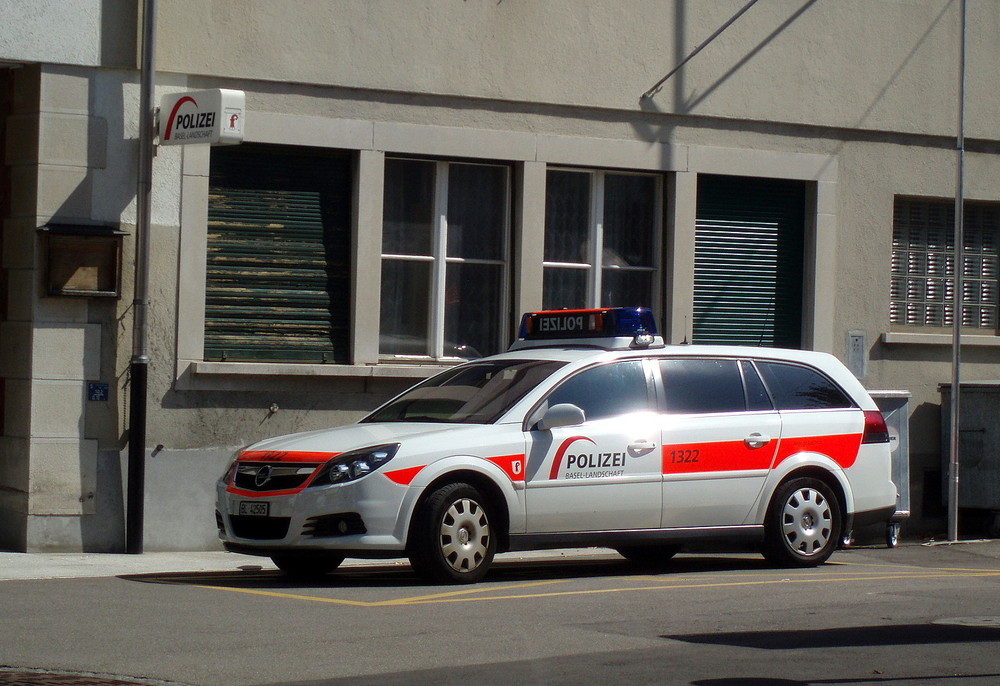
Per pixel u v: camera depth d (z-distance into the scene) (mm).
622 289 15266
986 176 16672
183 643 7344
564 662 6879
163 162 12953
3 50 12258
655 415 10664
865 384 15977
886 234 16125
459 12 14133
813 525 11320
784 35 15609
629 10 14891
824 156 15836
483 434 9945
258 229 13539
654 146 15055
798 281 15906
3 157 12883
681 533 10672
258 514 9750
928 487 16156
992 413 15281
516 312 14594
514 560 12812
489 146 14305
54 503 12438
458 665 6789
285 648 7219
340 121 13664
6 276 12867
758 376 11273
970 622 8156
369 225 13820
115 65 12625
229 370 13070
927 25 16344
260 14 13320
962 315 16938
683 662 6879
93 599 9016
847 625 8039
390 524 9477
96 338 12594
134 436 12461
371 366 13695
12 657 6941
